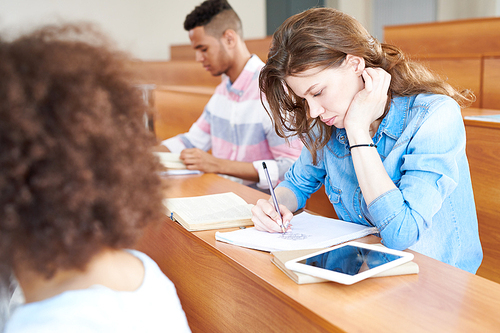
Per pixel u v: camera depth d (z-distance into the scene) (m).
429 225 1.04
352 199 1.26
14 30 0.46
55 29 0.48
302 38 1.06
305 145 1.33
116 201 0.45
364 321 0.71
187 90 3.45
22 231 0.41
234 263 0.96
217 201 1.38
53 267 0.43
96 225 0.44
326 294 0.81
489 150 1.54
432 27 3.64
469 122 1.58
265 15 6.40
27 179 0.41
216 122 2.31
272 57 1.12
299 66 1.06
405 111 1.16
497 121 1.50
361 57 1.11
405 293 0.81
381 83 1.10
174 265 1.28
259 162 1.97
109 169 0.45
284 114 1.32
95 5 5.40
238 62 2.20
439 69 2.68
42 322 0.41
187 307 1.24
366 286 0.84
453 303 0.78
